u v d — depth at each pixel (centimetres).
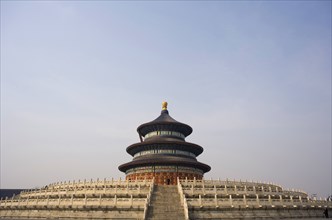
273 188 5819
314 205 4891
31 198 5644
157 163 7375
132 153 8556
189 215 3853
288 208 4522
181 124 8350
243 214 4141
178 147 7925
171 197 4412
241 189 4950
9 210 5394
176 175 7300
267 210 4344
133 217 3959
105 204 4153
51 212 4572
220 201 4181
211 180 5372
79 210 4291
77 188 5131
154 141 7750
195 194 4494
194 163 7438
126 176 8069
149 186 4988
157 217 3762
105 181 5434
